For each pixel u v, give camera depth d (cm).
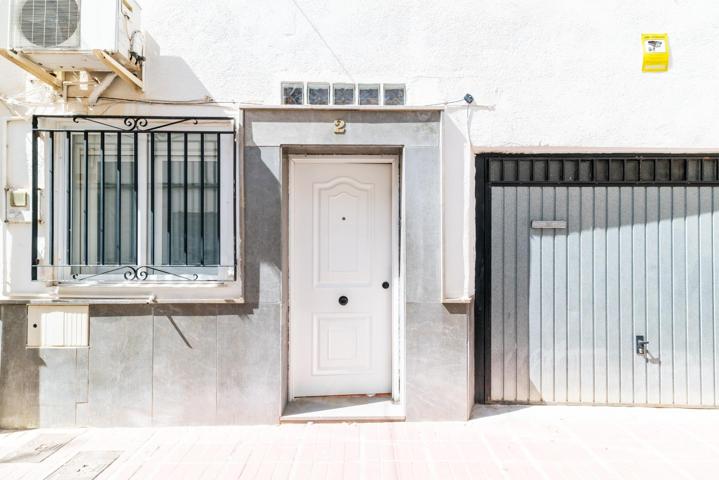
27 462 306
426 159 368
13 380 356
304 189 404
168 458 312
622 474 293
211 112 365
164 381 359
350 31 372
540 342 397
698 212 396
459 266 374
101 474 292
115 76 349
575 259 396
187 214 369
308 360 407
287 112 362
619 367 396
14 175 356
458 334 369
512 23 377
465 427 358
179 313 359
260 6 368
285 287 384
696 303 395
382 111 366
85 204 351
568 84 376
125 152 368
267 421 363
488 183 395
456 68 374
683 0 380
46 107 358
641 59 378
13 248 356
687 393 395
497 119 375
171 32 363
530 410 388
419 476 291
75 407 357
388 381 410
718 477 289
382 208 407
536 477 289
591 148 380
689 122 379
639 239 396
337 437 342
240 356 361
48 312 357
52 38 309
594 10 379
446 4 374
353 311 408
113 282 359
